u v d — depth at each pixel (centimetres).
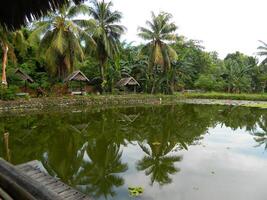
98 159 865
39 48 2416
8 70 2455
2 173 272
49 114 1834
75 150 965
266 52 4125
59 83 2697
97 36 2734
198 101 3319
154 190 616
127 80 3175
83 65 3253
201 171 755
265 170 766
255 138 1222
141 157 896
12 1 338
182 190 620
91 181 673
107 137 1194
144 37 3222
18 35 2184
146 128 1438
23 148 972
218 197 580
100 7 2859
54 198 215
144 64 3500
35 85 2583
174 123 1622
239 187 638
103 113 1991
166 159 873
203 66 4472
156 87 3538
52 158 864
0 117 1636
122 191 610
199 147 1038
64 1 341
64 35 2341
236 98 3547
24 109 1988
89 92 3128
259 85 4541
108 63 3152
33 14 349
